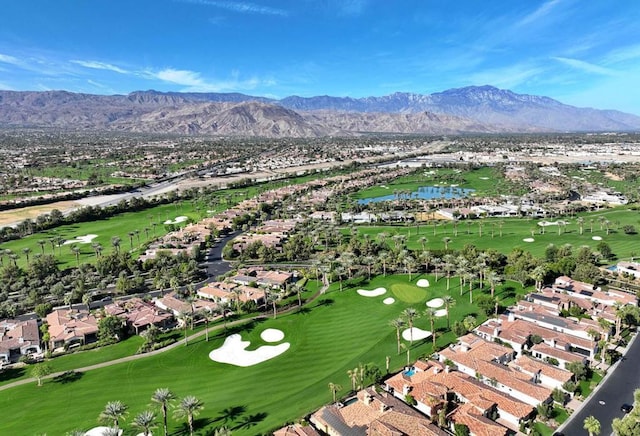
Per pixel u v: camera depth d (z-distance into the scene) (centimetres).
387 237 17875
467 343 8675
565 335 8775
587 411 6719
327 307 11175
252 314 11038
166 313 11206
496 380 7375
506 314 10144
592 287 11256
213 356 9000
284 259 15938
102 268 14175
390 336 9519
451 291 11788
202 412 7075
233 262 15800
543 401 6769
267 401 7325
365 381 7731
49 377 8394
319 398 7319
